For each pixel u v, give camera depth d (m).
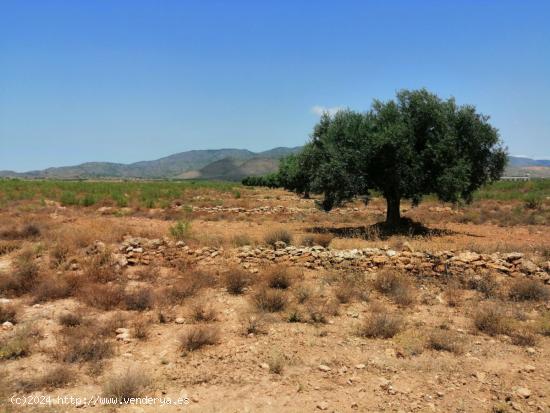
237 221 24.50
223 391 5.37
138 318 7.78
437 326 7.65
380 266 10.99
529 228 21.34
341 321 7.90
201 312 7.91
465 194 20.00
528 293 9.26
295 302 8.89
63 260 11.35
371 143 18.27
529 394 5.32
